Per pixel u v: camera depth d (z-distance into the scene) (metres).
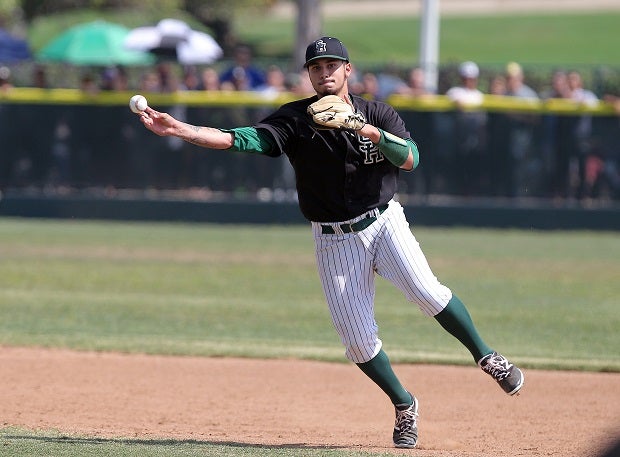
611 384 27.19
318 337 32.97
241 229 60.47
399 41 143.62
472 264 48.97
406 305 40.06
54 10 123.25
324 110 17.92
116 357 29.61
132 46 73.88
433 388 26.53
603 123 57.94
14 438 20.11
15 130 60.75
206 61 75.75
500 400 25.31
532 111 58.12
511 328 34.56
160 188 61.22
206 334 33.12
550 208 58.97
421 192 59.47
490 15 161.75
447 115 58.41
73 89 62.03
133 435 20.91
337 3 179.62
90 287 41.88
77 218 61.88
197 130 18.06
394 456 18.95
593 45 138.38
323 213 19.19
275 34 149.88
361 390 26.30
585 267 48.69
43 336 32.19
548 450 20.41
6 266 46.84
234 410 23.92
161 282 43.22
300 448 19.77
